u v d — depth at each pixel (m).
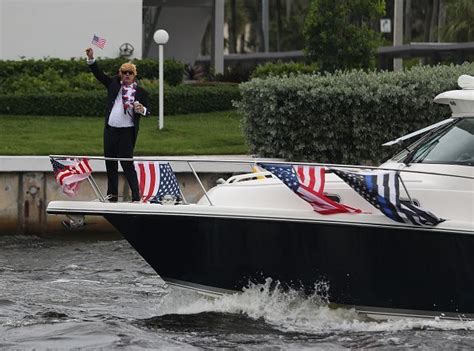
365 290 33.75
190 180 56.44
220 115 74.81
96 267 46.06
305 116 57.69
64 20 80.00
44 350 31.89
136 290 41.19
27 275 44.22
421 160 35.09
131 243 34.06
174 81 79.31
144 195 35.12
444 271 33.62
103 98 72.44
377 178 33.06
